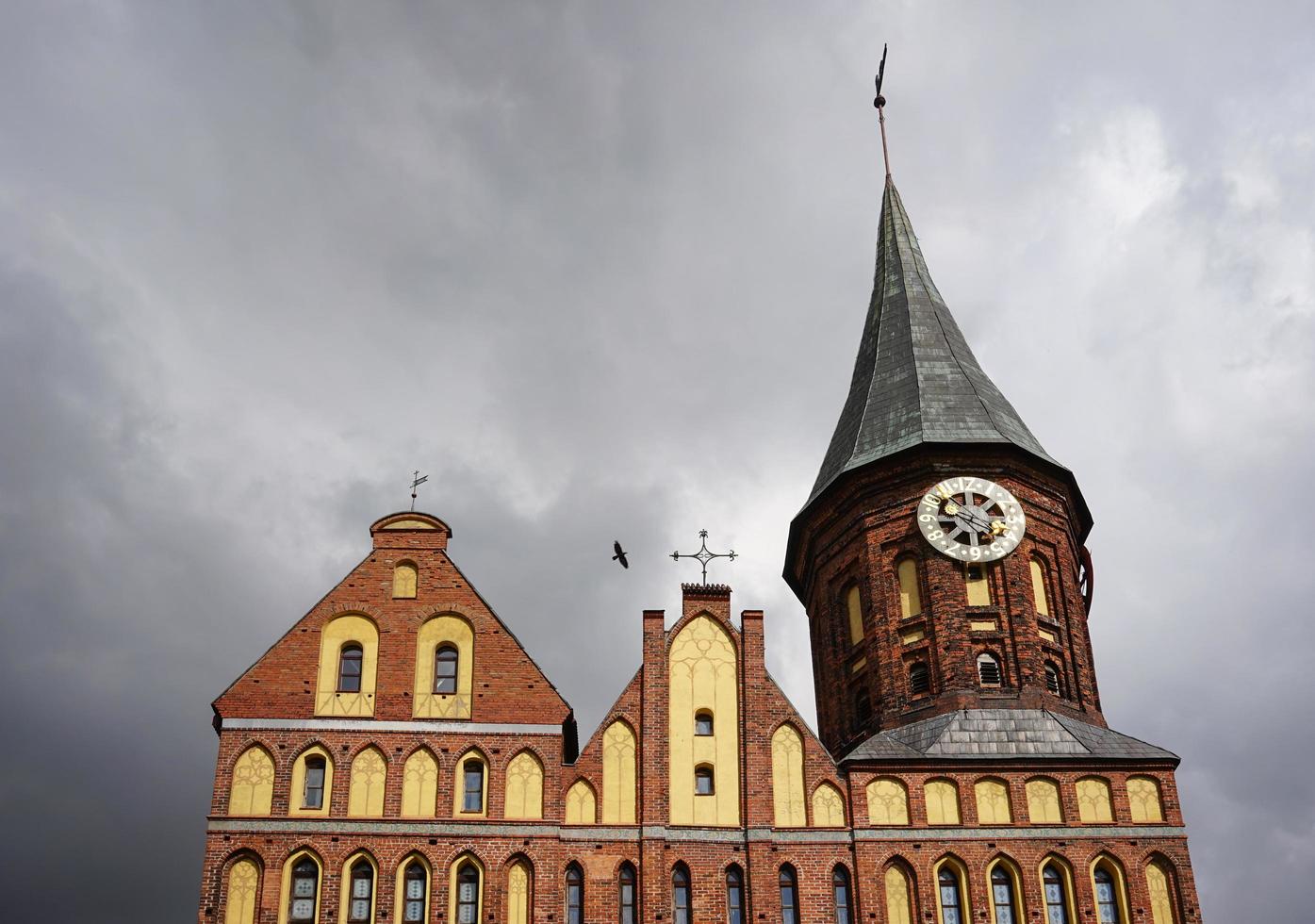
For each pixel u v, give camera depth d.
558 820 43.56
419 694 45.25
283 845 42.41
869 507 55.69
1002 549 53.19
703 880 43.22
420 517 48.47
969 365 60.81
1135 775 45.97
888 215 70.31
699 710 46.22
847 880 43.75
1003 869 44.31
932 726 49.44
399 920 41.78
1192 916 43.47
